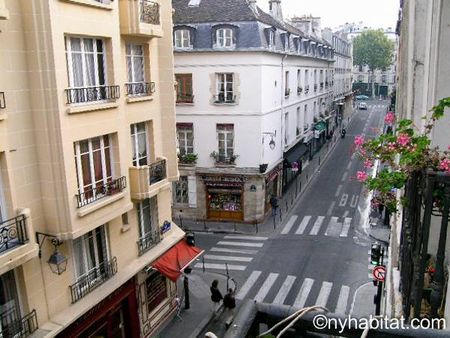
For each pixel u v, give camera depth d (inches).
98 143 499.2
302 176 1547.7
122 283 541.3
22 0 401.4
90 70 487.5
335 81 2377.0
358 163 1727.4
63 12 422.6
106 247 540.4
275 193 1268.5
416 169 208.8
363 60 4170.8
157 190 588.4
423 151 214.5
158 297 678.5
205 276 843.4
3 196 402.3
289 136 1366.9
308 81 1587.1
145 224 638.5
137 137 596.1
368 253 927.7
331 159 1806.1
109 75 503.5
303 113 1530.5
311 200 1300.4
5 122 391.2
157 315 666.8
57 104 419.5
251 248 970.1
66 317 463.5
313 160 1780.3
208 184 1115.3
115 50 502.6
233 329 98.9
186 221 1144.2
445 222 173.5
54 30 410.9
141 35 553.9
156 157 624.4
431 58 251.0
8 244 397.7
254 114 1050.7
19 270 425.4
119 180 517.3
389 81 4571.9
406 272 253.3
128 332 605.3
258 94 1040.2
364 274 832.3
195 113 1079.0
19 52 405.4
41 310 449.4
